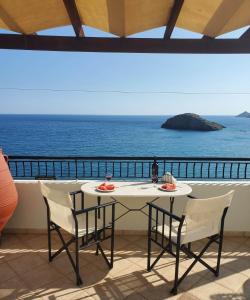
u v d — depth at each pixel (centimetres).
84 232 230
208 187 315
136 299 210
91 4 212
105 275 242
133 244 303
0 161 266
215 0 198
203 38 245
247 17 220
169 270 251
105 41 245
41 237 317
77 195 317
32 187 317
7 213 267
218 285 228
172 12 221
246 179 367
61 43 245
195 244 302
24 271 248
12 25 233
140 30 256
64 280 234
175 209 319
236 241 312
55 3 214
